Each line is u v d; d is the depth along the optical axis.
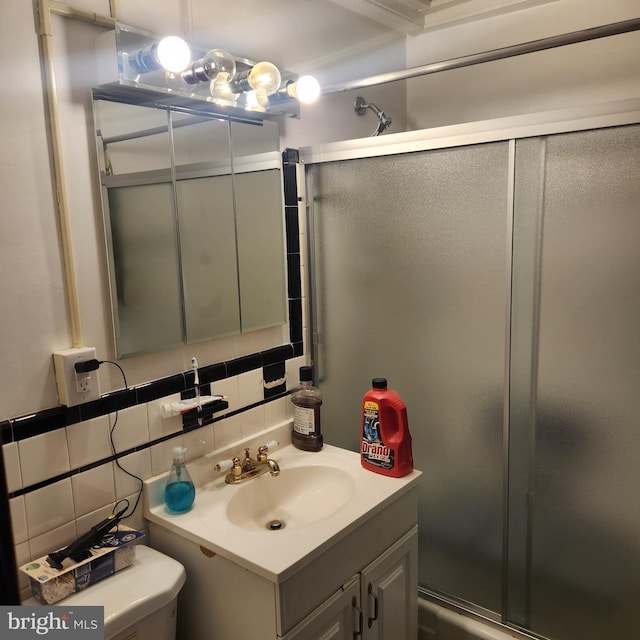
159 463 1.52
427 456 1.83
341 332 1.97
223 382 1.69
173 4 1.48
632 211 1.37
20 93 1.19
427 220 1.71
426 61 2.40
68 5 1.25
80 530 1.36
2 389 1.21
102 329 1.38
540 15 2.12
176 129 1.50
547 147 1.47
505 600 1.73
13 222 1.20
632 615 1.52
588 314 1.46
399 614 1.65
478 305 1.65
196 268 1.58
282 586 1.23
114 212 1.37
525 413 1.61
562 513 1.59
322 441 1.86
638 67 1.97
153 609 1.23
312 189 1.95
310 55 1.95
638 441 1.44
